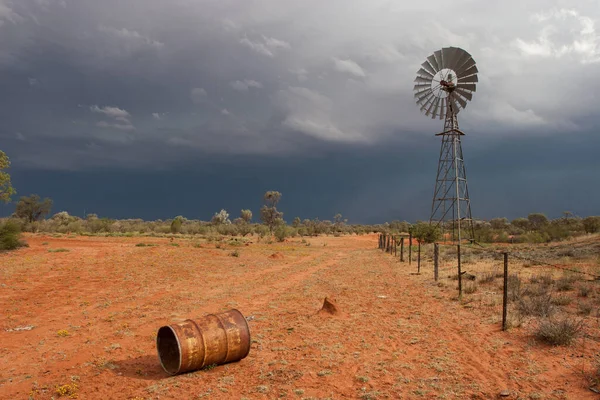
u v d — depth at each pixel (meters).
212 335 8.62
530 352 9.28
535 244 42.03
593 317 11.95
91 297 16.56
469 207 49.81
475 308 13.88
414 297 16.61
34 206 60.75
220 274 23.62
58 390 7.66
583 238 38.88
